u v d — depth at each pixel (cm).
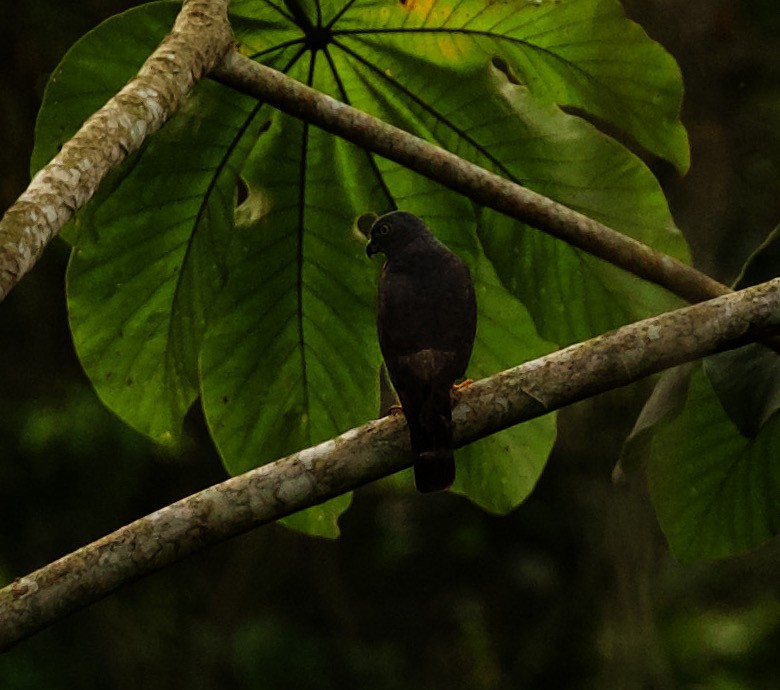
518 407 685
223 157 855
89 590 625
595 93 857
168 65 701
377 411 882
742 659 1848
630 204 858
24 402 1889
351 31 841
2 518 1872
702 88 1742
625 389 1780
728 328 687
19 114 1764
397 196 876
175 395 876
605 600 1816
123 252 854
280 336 878
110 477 1873
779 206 1742
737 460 870
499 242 853
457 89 859
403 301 776
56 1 1748
